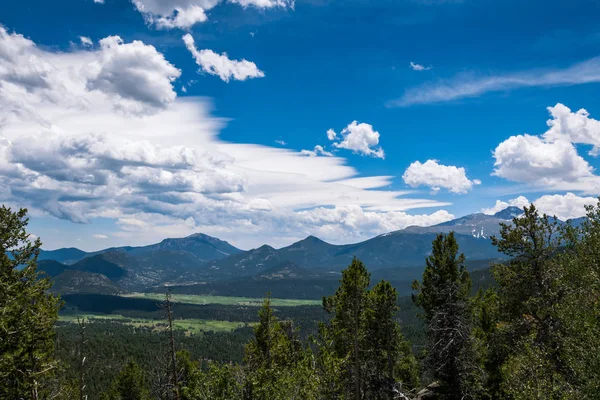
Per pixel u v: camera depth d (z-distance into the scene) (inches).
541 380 759.1
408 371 1876.2
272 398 848.3
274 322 1478.8
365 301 1561.3
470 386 1332.4
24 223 1000.2
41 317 877.8
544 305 1121.4
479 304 1685.5
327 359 1190.3
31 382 815.1
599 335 705.6
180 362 1577.3
